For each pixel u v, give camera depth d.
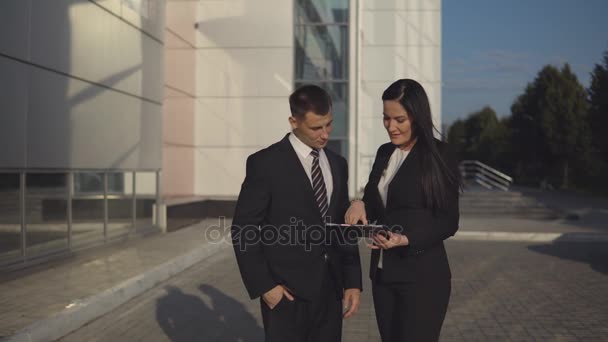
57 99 8.16
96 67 9.30
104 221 9.66
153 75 11.59
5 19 6.96
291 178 2.80
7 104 7.02
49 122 7.96
